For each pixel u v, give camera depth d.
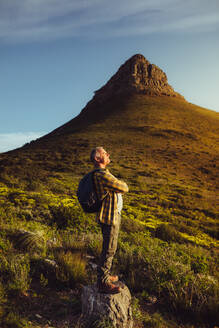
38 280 4.16
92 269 4.79
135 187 22.69
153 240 8.14
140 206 16.30
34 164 33.41
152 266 4.79
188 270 4.82
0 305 3.35
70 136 56.25
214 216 17.42
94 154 3.05
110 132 56.62
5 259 4.29
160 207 17.27
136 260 5.20
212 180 31.25
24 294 3.70
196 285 4.34
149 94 99.06
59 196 14.84
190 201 20.34
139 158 37.38
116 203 2.98
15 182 18.44
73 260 4.67
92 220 9.41
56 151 43.31
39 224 7.96
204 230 13.77
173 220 14.23
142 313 3.78
